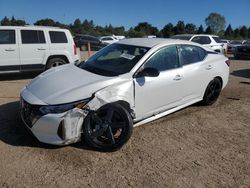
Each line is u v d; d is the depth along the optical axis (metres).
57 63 10.07
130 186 3.68
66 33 10.22
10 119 5.55
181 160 4.36
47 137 4.30
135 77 4.88
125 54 5.33
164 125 5.61
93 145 4.44
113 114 4.46
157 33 93.88
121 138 4.42
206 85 6.47
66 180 3.72
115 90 4.58
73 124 4.29
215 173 4.06
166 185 3.74
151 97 5.12
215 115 6.32
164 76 5.32
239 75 12.10
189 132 5.36
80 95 4.33
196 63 6.13
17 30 9.28
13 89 8.09
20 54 9.33
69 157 4.24
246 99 7.83
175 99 5.68
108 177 3.84
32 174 3.81
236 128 5.69
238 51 20.41
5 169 3.89
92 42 31.00
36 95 4.48
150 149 4.63
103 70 5.07
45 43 9.73
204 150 4.71
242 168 4.23
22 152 4.32
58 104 4.21
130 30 76.50
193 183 3.81
